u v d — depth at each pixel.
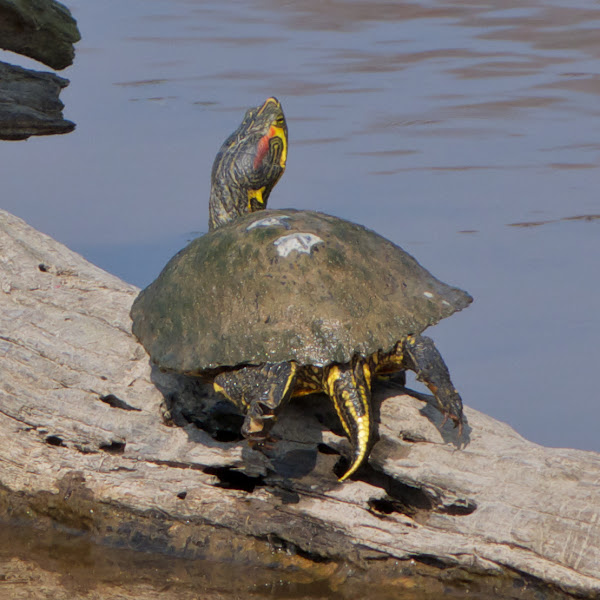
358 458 14.42
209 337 15.29
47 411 17.55
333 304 15.12
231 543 16.33
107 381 17.67
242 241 16.20
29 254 20.16
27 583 15.64
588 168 34.72
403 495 16.09
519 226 29.53
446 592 15.23
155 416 17.30
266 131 21.14
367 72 50.16
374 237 16.91
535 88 46.44
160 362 15.58
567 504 14.46
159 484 16.81
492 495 14.98
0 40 33.81
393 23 65.50
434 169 34.69
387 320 15.16
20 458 17.67
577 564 14.16
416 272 16.52
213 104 42.75
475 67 51.12
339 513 15.64
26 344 18.09
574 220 30.09
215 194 21.48
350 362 14.92
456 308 15.80
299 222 16.58
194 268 16.34
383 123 40.47
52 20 34.59
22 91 35.44
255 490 16.44
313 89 46.53
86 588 15.56
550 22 63.97
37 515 17.48
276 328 14.96
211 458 16.59
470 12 69.12
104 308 19.11
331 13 69.44
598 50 54.62
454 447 15.70
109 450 17.38
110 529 16.97
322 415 16.58
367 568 15.59
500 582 14.94
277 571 15.93
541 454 15.37
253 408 14.40
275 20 67.00
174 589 15.62
